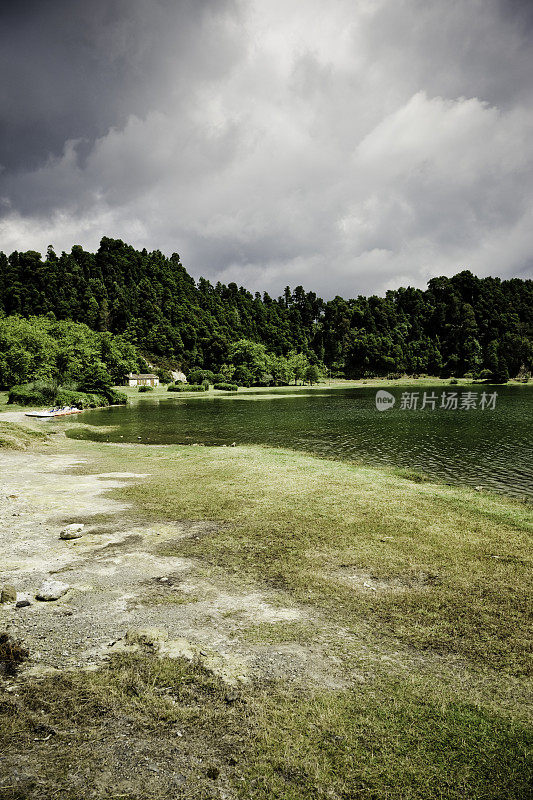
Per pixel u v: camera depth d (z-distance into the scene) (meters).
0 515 12.54
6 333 82.88
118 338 132.00
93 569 8.98
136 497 14.70
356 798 3.91
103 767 4.16
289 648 6.23
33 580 8.41
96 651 6.05
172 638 6.39
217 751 4.39
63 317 158.38
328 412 52.56
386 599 7.74
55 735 4.54
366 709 5.01
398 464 21.92
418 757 4.37
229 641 6.38
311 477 17.58
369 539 10.73
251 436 33.16
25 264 179.88
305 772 4.16
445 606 7.47
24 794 3.80
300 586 8.26
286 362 148.12
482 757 4.36
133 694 5.17
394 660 5.99
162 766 4.19
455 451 25.62
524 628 6.75
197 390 107.19
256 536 10.95
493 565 9.22
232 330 196.12
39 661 5.79
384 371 178.50
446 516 12.63
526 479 18.64
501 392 90.44
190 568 9.07
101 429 38.09
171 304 193.75
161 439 32.09
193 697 5.14
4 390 76.88
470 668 5.81
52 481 17.33
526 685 5.47
